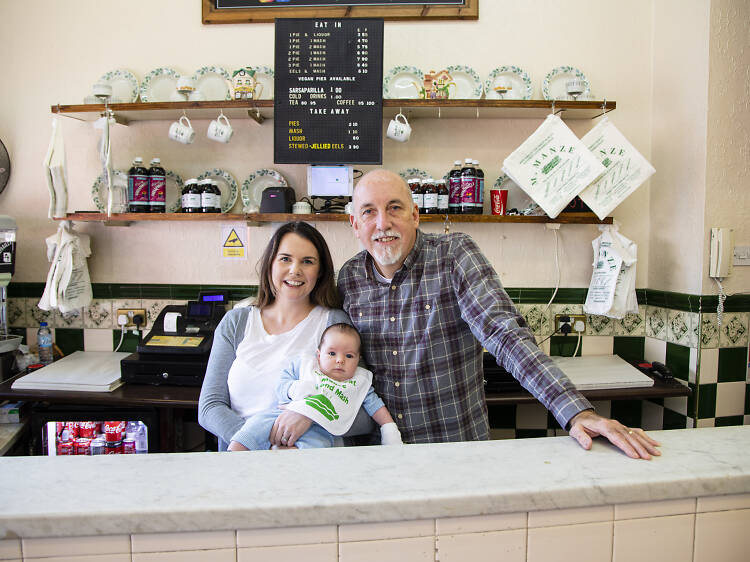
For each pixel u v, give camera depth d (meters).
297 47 2.20
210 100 2.37
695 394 2.16
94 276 2.53
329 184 2.31
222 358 1.55
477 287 1.34
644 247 2.47
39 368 2.34
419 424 1.43
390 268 1.45
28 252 2.54
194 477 0.80
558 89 2.39
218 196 2.36
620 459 0.86
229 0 2.43
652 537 0.81
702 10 2.11
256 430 1.36
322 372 1.46
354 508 0.73
